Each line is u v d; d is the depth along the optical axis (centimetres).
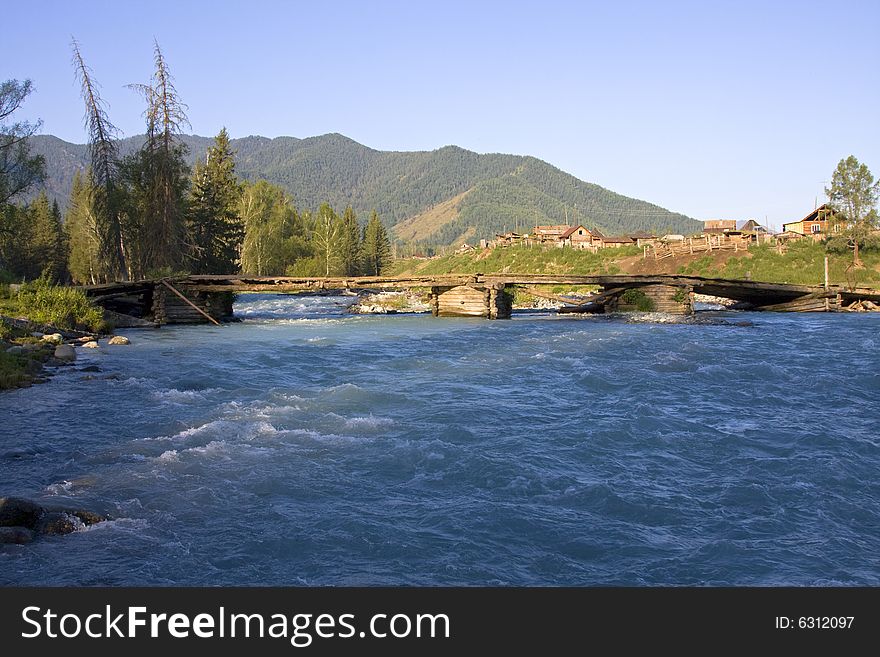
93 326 3278
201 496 1027
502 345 2758
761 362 2270
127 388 1827
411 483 1093
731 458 1242
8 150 4584
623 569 830
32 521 898
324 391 1784
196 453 1227
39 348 2377
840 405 1661
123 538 885
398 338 3075
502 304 4309
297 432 1369
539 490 1070
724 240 9344
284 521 942
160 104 5941
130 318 3875
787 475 1152
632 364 2227
